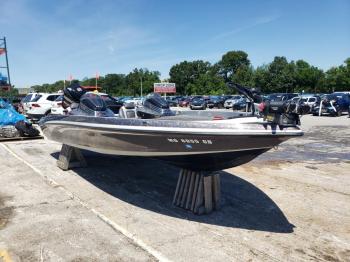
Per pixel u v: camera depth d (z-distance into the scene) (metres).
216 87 81.69
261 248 3.55
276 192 5.33
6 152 8.58
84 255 3.36
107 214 4.43
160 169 6.73
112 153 5.07
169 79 103.00
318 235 3.87
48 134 6.93
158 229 3.99
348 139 11.02
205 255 3.39
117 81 99.94
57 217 4.29
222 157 4.16
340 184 5.76
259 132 3.72
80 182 5.87
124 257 3.33
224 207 4.71
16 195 5.13
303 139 11.04
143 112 5.70
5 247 3.49
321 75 75.94
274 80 69.94
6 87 19.00
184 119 4.85
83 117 5.11
